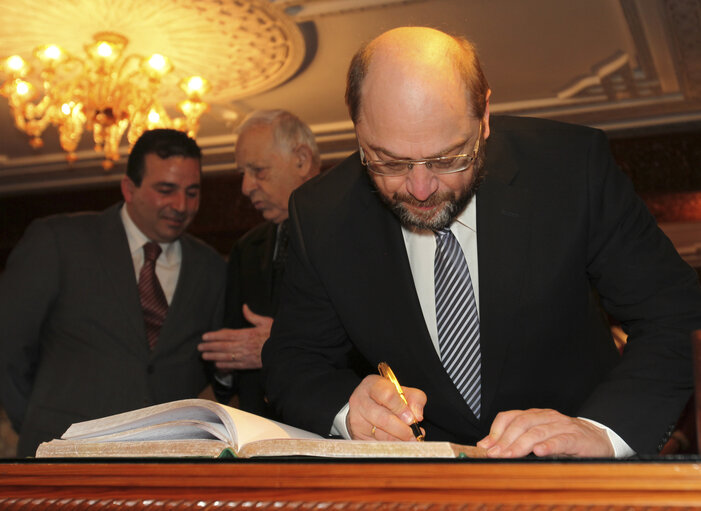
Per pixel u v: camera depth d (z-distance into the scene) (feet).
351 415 4.27
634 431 3.92
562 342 4.95
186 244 9.93
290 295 5.54
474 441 4.95
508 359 4.90
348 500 2.63
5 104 16.89
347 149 18.71
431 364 4.89
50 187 21.18
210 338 8.42
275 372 5.18
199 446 3.28
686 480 2.38
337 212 5.34
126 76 15.75
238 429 3.39
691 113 17.44
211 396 14.19
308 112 17.16
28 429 8.57
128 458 2.99
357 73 4.50
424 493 2.58
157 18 13.84
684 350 4.33
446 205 4.53
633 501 2.39
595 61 15.12
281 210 9.27
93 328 8.97
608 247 4.85
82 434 3.70
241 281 9.32
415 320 4.93
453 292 5.16
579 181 4.94
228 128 18.01
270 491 2.72
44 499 2.97
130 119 14.78
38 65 15.66
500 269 4.87
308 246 5.36
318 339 5.39
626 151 18.40
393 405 4.09
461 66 4.39
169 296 9.64
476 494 2.53
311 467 2.72
